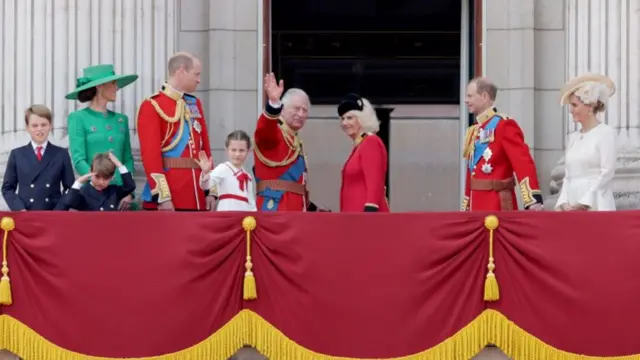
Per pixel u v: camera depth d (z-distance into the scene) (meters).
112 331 49.38
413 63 73.38
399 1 73.44
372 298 49.28
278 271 49.56
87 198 53.31
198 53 64.56
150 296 49.41
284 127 54.94
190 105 54.16
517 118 63.91
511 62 64.06
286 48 73.56
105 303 49.44
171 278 49.47
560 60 64.19
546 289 49.16
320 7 73.38
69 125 55.28
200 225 49.62
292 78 73.38
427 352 49.12
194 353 49.34
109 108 59.69
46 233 49.69
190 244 49.53
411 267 49.34
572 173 52.84
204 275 49.50
